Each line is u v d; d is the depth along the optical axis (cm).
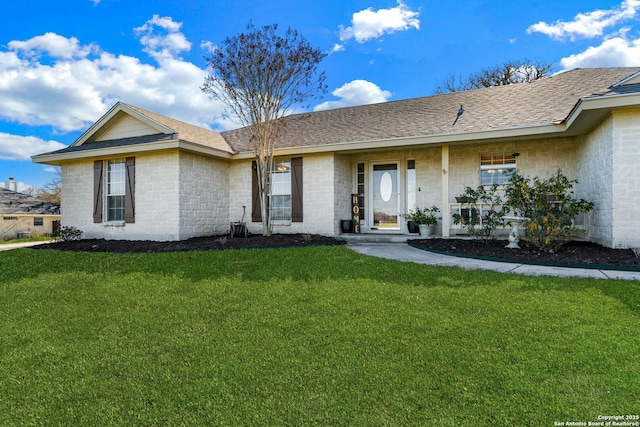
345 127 1119
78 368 284
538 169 898
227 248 828
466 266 579
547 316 347
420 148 985
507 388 236
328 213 1016
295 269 579
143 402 236
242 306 416
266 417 216
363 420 210
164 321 380
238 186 1148
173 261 662
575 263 564
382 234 1019
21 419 221
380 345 304
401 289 452
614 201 640
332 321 361
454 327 332
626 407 213
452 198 984
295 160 1060
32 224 2255
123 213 1056
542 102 909
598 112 643
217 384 254
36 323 384
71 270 623
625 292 404
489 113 941
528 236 693
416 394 234
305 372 266
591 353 275
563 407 214
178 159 965
